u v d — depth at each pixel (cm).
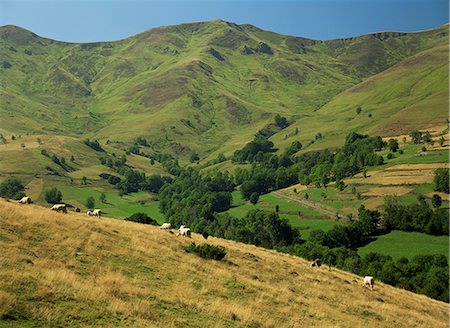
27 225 3048
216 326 2044
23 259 2336
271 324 2286
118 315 1892
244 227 15588
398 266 9506
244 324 2228
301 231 16125
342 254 11425
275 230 14850
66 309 1808
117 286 2286
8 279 1952
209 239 5231
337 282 4328
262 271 3934
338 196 19025
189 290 2644
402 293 4991
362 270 9956
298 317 2650
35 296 1842
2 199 4297
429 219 12900
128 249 3250
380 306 3650
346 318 2952
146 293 2311
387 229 13825
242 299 2784
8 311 1631
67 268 2445
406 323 3306
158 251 3472
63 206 4534
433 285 8188
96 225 3794
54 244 2834
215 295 2728
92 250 2950
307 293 3538
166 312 2097
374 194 17638
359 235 13538
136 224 5059
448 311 4528
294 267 4547
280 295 3127
